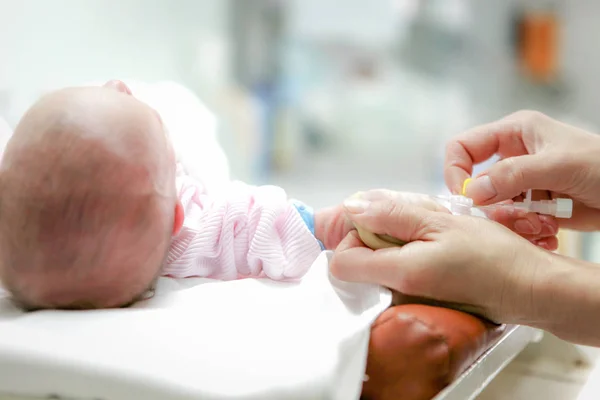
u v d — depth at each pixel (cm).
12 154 54
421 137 199
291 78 200
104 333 48
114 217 54
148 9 171
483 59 196
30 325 49
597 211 81
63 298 55
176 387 42
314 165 201
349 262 59
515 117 86
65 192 52
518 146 86
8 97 129
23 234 53
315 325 52
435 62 196
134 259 56
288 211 71
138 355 45
